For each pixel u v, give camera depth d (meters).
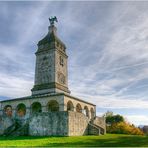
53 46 67.31
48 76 65.38
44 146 28.72
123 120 93.62
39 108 61.66
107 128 84.94
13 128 50.38
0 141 35.84
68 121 43.94
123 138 38.16
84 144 30.77
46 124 45.97
